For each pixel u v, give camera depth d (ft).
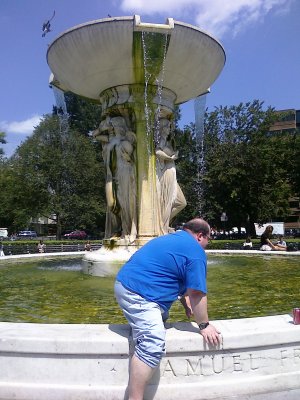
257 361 8.96
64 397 8.42
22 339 8.54
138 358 7.95
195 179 108.06
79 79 25.34
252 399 8.61
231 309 14.98
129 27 21.06
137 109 25.20
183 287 8.76
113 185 25.52
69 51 22.80
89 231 139.54
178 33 21.63
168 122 26.53
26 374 8.57
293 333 9.09
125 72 24.08
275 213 104.99
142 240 23.95
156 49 22.12
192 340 8.59
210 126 110.83
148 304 8.18
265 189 104.27
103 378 8.50
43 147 113.60
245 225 114.11
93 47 22.07
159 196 25.50
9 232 164.04
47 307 15.62
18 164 117.60
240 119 109.29
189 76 25.05
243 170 101.55
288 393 8.85
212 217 108.27
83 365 8.50
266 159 104.73
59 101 31.94
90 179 116.57
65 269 26.76
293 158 109.91
